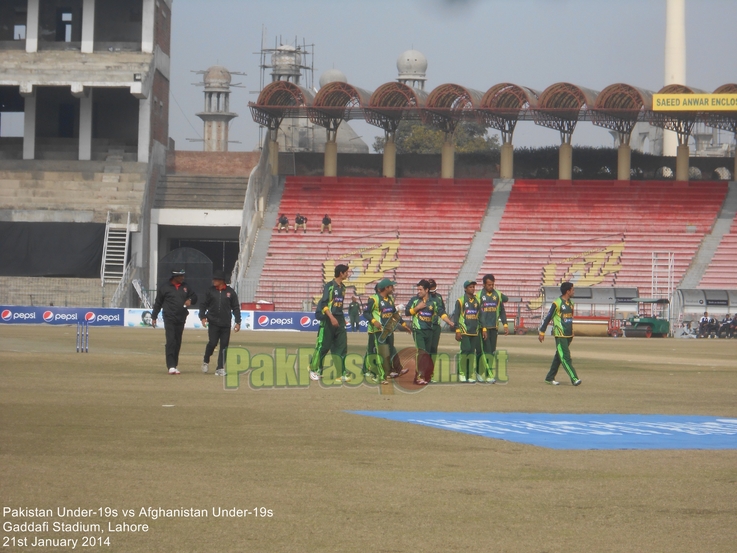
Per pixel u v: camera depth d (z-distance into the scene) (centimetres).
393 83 6431
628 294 5697
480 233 6388
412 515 738
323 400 1524
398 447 1049
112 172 6494
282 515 730
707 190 6512
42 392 1548
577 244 6222
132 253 6316
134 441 1052
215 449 1011
